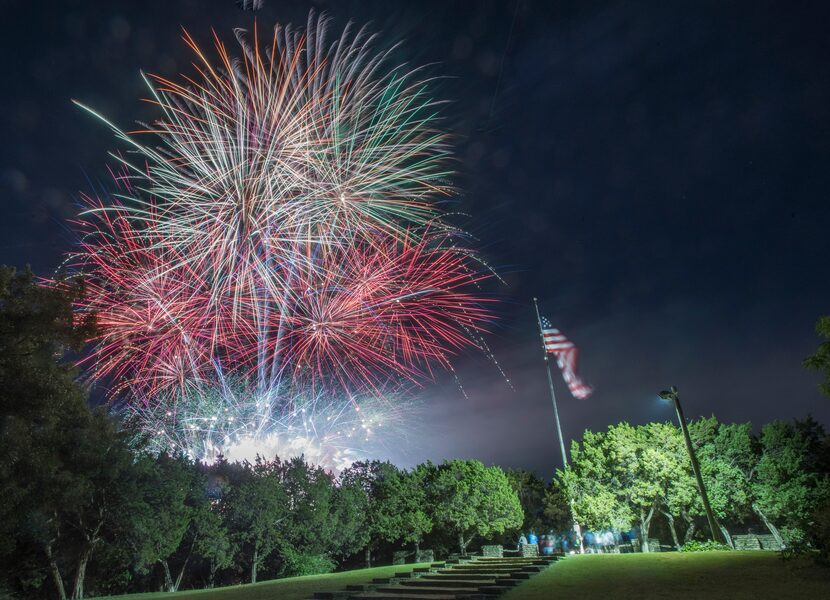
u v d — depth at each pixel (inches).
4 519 731.4
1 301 700.7
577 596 505.4
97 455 1035.9
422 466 1729.8
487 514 1619.1
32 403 694.5
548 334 1603.1
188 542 1393.9
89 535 1165.7
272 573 1535.4
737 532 1617.9
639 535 1590.8
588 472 1450.5
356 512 1598.2
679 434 1434.5
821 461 1368.1
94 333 787.4
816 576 508.4
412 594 586.9
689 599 454.6
